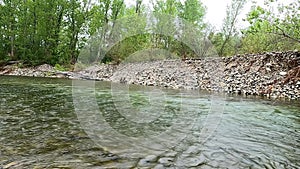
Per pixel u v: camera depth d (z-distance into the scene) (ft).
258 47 75.87
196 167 15.07
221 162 15.89
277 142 19.74
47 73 96.53
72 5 106.73
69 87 54.24
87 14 100.17
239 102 38.24
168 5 97.45
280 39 61.87
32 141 18.48
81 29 97.66
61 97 38.88
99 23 86.28
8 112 27.63
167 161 15.78
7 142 18.15
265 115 28.99
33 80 73.10
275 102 38.81
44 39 112.88
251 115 28.86
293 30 50.47
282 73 52.01
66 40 101.65
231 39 90.58
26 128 21.63
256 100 40.68
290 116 28.63
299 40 50.49
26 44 114.32
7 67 109.40
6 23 115.75
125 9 94.53
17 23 114.52
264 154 17.35
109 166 14.83
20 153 16.26
